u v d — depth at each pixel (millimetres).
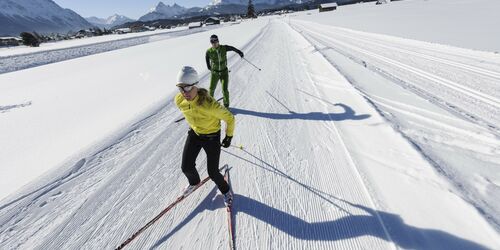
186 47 19922
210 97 2746
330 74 8164
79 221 3035
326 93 6633
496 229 2406
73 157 4355
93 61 16359
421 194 2965
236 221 2889
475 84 6625
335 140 4363
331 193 3186
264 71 9375
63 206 3279
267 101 6387
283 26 34500
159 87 8492
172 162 4125
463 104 5535
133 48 23219
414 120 4738
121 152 4477
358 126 4703
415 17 24391
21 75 13312
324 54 11547
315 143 4332
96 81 10289
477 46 10258
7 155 4637
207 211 3064
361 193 3127
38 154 4613
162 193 3430
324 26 28031
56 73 13023
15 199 3420
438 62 8906
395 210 2816
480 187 2979
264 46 15953
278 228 2764
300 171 3645
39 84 10625
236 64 10812
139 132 5203
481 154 3619
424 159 3475
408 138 4031
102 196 3422
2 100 8305
